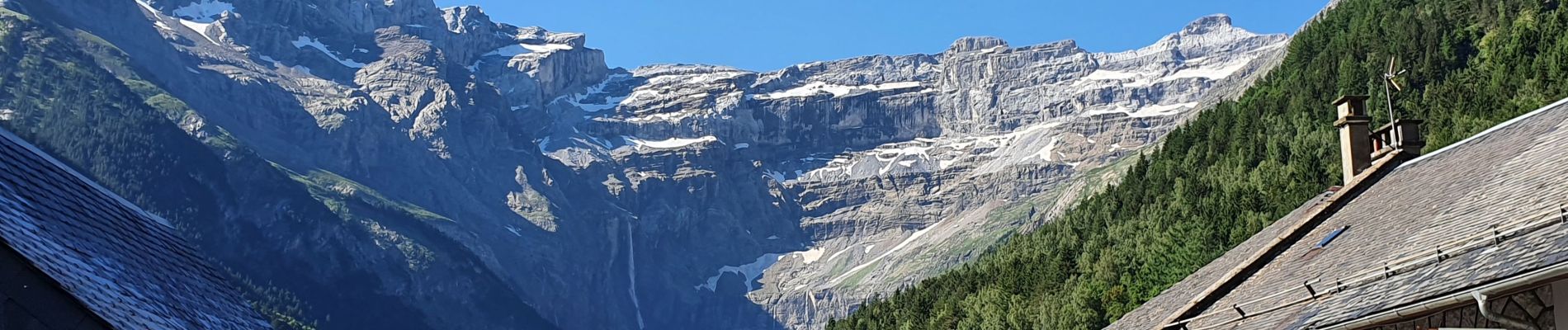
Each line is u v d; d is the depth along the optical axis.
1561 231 22.48
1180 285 51.03
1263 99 134.62
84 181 22.16
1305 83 131.75
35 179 19.92
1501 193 29.77
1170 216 107.75
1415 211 35.09
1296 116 122.88
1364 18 141.50
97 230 20.44
